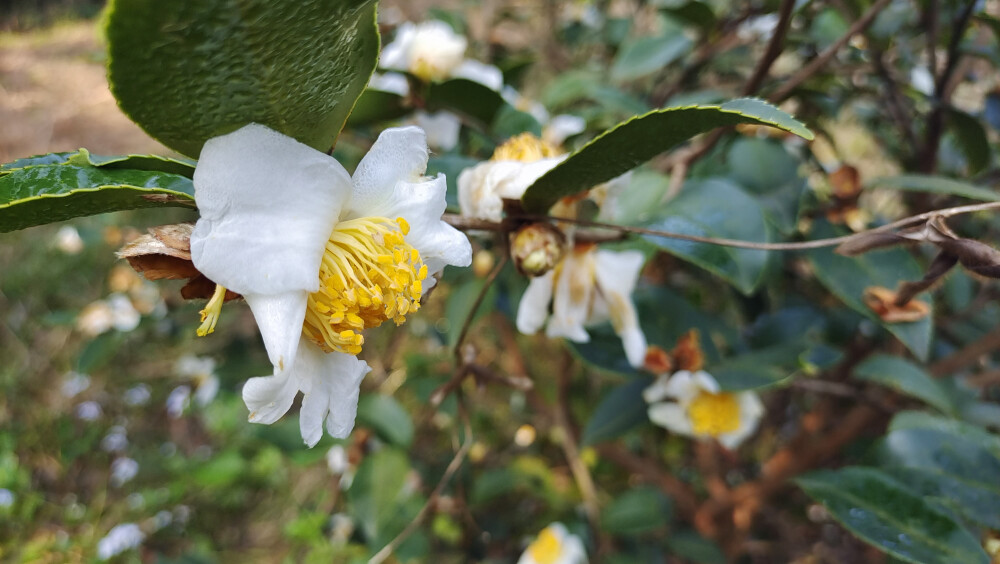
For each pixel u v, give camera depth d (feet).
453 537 1.34
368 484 0.97
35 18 5.24
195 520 1.73
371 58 0.34
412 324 1.67
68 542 1.62
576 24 1.54
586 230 0.60
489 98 0.81
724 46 1.14
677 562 1.34
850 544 1.46
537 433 1.59
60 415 1.94
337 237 0.37
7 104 3.77
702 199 0.66
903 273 0.68
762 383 0.73
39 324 2.16
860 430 1.05
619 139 0.40
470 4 1.52
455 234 0.39
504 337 1.31
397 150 0.38
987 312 1.06
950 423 0.68
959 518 0.63
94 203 0.34
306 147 0.34
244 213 0.32
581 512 1.28
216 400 1.88
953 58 0.82
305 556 1.61
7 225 0.33
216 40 0.27
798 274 1.19
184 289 0.36
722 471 1.46
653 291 0.90
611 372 0.79
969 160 0.87
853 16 0.87
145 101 0.29
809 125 1.02
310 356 0.38
